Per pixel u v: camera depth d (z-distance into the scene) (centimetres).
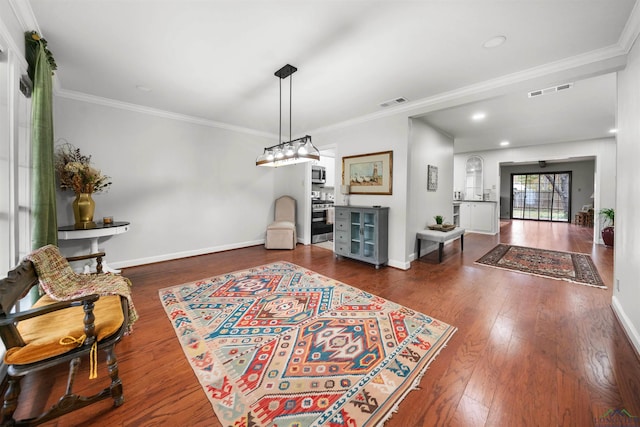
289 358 172
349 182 446
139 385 148
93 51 228
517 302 257
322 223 651
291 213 552
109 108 351
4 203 164
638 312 175
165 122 403
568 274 340
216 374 157
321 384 148
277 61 244
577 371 156
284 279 327
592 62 226
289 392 142
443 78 277
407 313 234
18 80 171
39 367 116
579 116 403
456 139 573
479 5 170
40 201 186
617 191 230
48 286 151
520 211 1074
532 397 137
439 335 197
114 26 194
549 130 490
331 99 338
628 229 200
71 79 285
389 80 283
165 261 409
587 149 571
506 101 340
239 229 506
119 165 362
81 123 329
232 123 465
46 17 182
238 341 192
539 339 191
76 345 125
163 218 407
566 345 183
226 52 229
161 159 401
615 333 197
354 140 437
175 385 148
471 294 278
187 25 193
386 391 143
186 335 200
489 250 489
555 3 168
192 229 441
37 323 138
